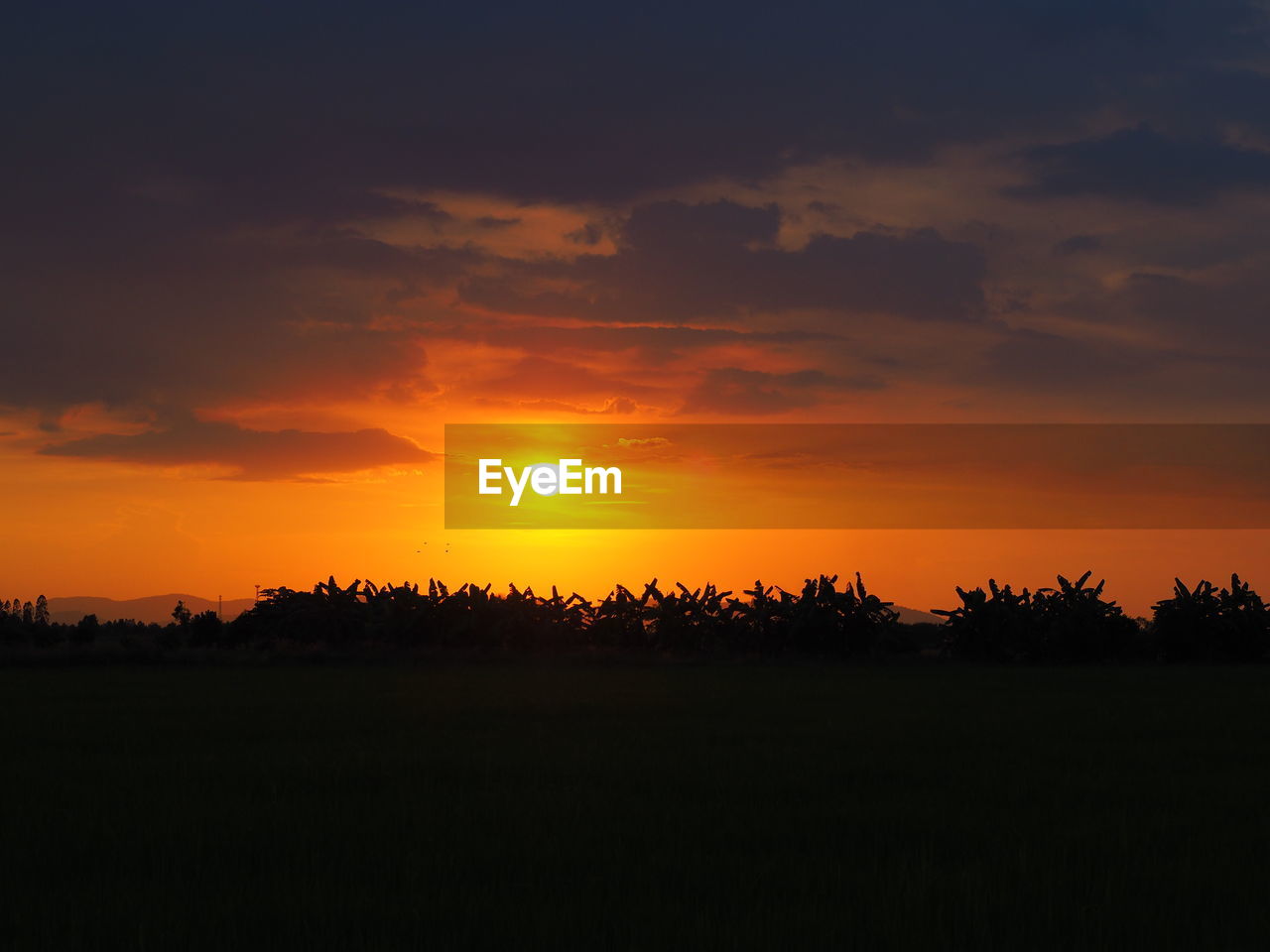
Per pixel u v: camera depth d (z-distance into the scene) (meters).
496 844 11.20
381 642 52.72
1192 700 27.83
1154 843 11.45
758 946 8.20
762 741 19.11
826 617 52.72
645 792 14.14
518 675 38.06
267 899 9.32
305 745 18.38
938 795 13.99
